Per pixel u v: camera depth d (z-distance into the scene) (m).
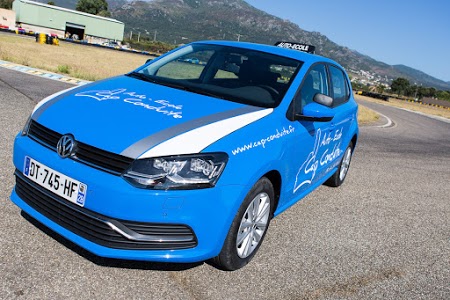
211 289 2.95
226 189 2.77
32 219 3.49
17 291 2.56
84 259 3.03
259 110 3.38
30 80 11.22
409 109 46.31
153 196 2.56
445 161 10.50
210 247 2.85
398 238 4.60
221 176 2.74
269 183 3.30
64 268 2.88
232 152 2.82
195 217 2.69
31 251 3.01
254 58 4.19
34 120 3.09
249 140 3.00
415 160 9.80
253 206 3.18
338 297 3.15
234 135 2.92
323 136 4.34
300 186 4.11
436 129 22.09
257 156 3.01
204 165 2.67
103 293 2.69
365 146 10.51
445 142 15.38
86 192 2.63
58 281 2.73
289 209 4.93
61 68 15.20
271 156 3.17
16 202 3.11
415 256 4.17
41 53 29.83
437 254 4.33
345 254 3.94
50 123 2.95
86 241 2.72
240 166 2.86
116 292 2.73
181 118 2.96
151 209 2.57
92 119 2.88
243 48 4.41
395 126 18.95
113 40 98.81
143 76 4.04
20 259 2.89
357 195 6.04
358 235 4.48
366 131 13.91
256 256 3.58
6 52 21.30
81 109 3.02
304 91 3.96
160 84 3.82
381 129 15.81
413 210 5.79
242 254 3.22
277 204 3.65
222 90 3.72
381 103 51.88
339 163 5.77
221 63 4.17
